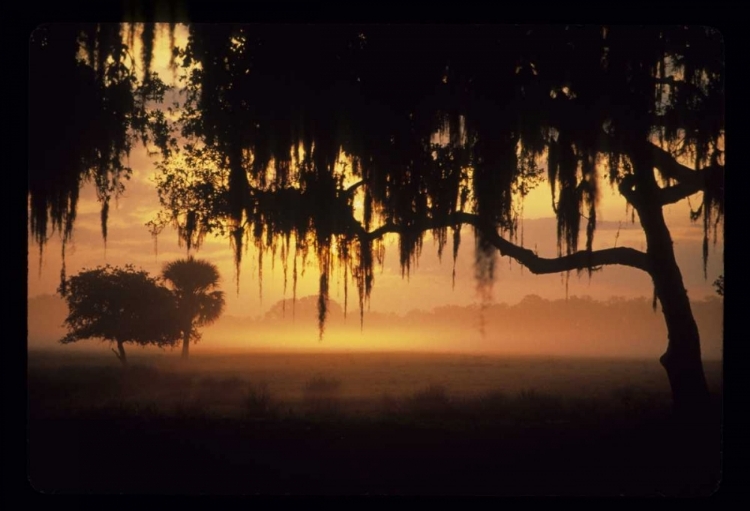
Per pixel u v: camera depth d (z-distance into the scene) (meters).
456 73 13.88
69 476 9.85
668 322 13.95
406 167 14.34
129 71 14.99
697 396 13.33
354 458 10.41
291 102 14.22
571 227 14.07
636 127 13.49
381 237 15.04
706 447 10.67
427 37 13.76
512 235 14.47
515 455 10.55
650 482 9.41
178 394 22.11
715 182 13.50
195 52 14.64
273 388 25.41
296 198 14.63
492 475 9.58
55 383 21.98
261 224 15.35
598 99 13.41
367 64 14.05
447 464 10.00
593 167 13.86
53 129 14.66
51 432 12.02
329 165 14.59
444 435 11.66
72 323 31.64
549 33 13.40
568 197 14.01
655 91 13.62
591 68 13.48
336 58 14.13
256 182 15.23
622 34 13.27
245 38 14.45
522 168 15.30
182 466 10.11
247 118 14.62
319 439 11.36
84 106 14.72
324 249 15.07
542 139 14.40
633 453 10.55
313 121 14.29
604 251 14.18
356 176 15.12
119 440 11.45
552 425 12.71
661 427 12.00
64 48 14.55
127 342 32.16
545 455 10.48
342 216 14.79
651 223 14.01
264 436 11.76
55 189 14.91
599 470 9.74
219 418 13.72
